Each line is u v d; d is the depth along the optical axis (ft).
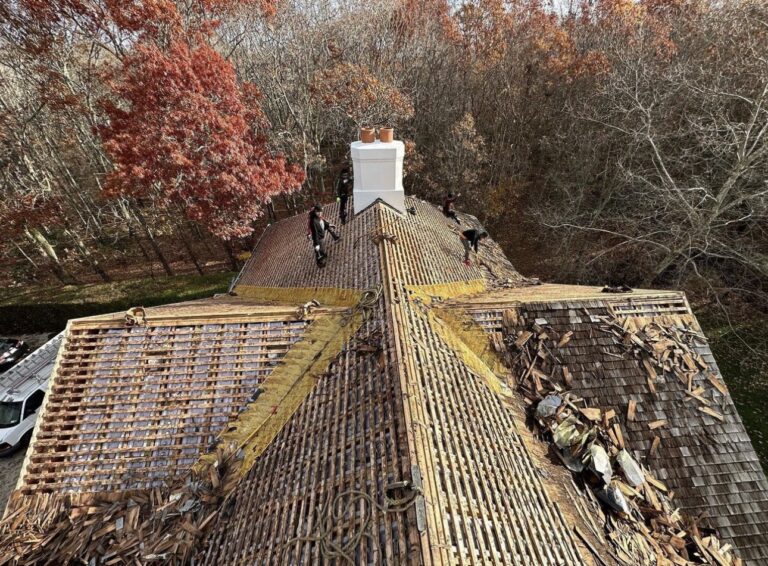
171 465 21.36
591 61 80.79
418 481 13.60
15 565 18.67
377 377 19.47
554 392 24.48
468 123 82.12
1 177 76.59
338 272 31.50
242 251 91.50
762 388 55.67
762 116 60.23
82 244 82.07
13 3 54.39
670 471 23.15
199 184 54.44
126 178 51.96
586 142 81.66
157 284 78.59
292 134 87.81
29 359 52.85
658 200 69.56
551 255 85.25
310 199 94.58
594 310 27.89
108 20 55.72
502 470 17.44
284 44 87.56
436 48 104.06
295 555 14.21
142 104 50.01
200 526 18.79
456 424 17.88
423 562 11.55
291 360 23.79
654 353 26.20
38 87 64.95
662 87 70.54
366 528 13.43
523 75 97.81
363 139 37.65
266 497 17.75
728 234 71.51
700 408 24.75
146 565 18.15
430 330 23.86
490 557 13.19
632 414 24.38
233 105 58.34
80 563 18.62
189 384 23.39
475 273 37.27
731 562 20.92
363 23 95.81
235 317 25.23
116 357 23.85
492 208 87.15
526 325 27.04
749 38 64.80
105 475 21.26
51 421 22.26
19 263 86.12
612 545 18.34
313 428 19.36
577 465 21.58
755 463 23.70
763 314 66.90
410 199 50.29
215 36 82.07
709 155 72.18
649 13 103.09
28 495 20.81
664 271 74.95
